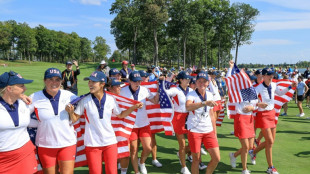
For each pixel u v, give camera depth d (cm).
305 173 513
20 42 8850
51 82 316
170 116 500
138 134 485
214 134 424
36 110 318
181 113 501
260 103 482
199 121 418
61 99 329
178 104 507
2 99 288
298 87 1170
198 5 5397
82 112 351
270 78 510
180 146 500
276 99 602
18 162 298
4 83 281
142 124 477
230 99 500
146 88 499
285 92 580
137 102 389
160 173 502
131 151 471
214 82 717
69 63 886
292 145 709
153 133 533
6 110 286
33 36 9162
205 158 605
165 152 636
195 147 419
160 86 504
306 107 1474
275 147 690
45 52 10431
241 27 6278
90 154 351
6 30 8825
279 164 561
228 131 866
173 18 5534
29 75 2427
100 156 354
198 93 426
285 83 588
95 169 347
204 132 418
